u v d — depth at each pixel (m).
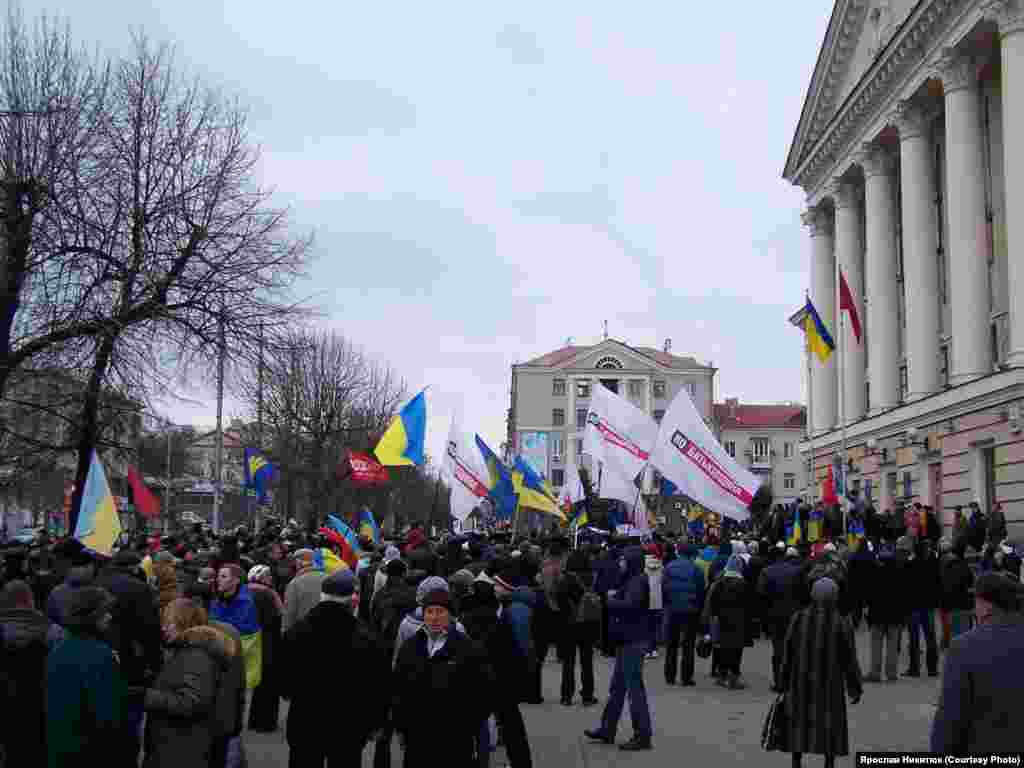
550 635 13.09
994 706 4.32
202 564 11.55
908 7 37.00
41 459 22.58
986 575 4.60
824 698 8.10
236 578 9.84
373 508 50.34
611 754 9.97
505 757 9.76
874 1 40.41
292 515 45.31
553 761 9.63
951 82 32.56
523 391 101.38
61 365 19.59
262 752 10.09
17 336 19.52
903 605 15.04
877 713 12.15
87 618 6.27
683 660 15.12
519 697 8.16
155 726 6.16
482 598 8.34
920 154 36.78
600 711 12.66
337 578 6.70
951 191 32.38
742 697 13.86
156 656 8.08
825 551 14.66
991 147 33.62
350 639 6.61
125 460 22.36
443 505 70.94
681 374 102.12
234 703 6.34
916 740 10.48
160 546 14.70
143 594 8.16
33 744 7.04
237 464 61.31
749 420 105.94
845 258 44.75
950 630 16.20
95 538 11.57
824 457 46.31
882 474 38.75
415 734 6.19
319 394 45.44
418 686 6.19
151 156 20.67
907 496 36.06
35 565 13.81
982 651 4.40
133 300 19.55
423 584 6.45
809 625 8.26
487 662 6.32
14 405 21.73
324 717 6.50
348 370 47.97
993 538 23.00
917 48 34.66
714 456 16.56
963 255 31.84
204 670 6.17
